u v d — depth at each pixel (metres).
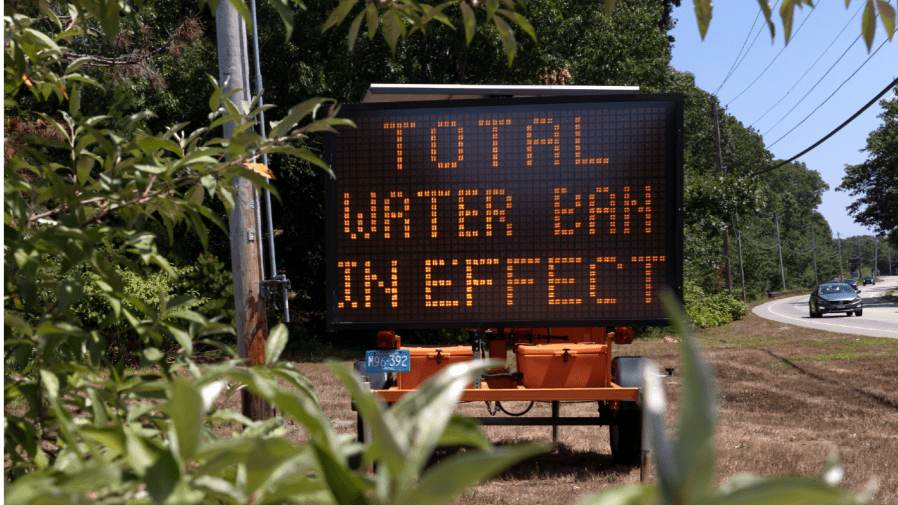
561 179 5.22
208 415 1.07
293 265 20.14
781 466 5.79
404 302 5.25
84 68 7.34
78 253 1.15
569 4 20.62
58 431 1.11
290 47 17.75
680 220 5.13
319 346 18.39
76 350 1.13
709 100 45.56
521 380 5.77
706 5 1.38
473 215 5.26
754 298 69.69
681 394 0.35
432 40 18.50
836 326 25.89
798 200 107.62
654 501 0.42
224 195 1.47
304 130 1.30
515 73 19.06
